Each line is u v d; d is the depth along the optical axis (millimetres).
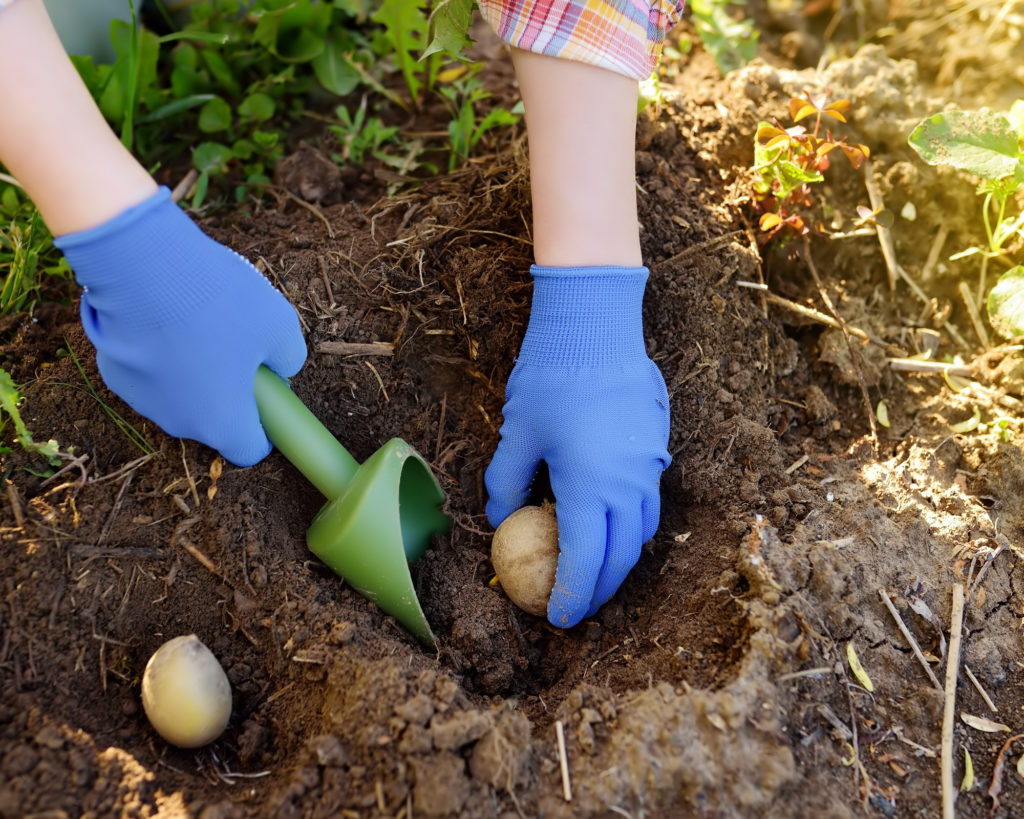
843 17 857
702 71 794
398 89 780
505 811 477
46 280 668
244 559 552
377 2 810
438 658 550
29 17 472
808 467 620
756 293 659
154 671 496
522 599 569
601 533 562
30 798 470
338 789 480
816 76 733
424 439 644
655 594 583
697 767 480
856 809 494
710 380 629
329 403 628
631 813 476
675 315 646
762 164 651
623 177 577
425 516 605
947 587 563
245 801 488
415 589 592
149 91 729
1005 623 562
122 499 560
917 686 534
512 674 562
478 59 794
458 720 486
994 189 652
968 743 526
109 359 536
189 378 533
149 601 541
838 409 663
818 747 505
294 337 566
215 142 753
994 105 783
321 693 518
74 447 573
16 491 549
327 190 701
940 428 643
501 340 640
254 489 580
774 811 480
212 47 757
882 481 607
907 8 854
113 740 502
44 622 520
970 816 507
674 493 616
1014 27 822
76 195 491
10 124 472
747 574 540
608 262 582
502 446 608
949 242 700
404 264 646
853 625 539
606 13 540
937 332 688
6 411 574
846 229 695
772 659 511
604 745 494
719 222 664
